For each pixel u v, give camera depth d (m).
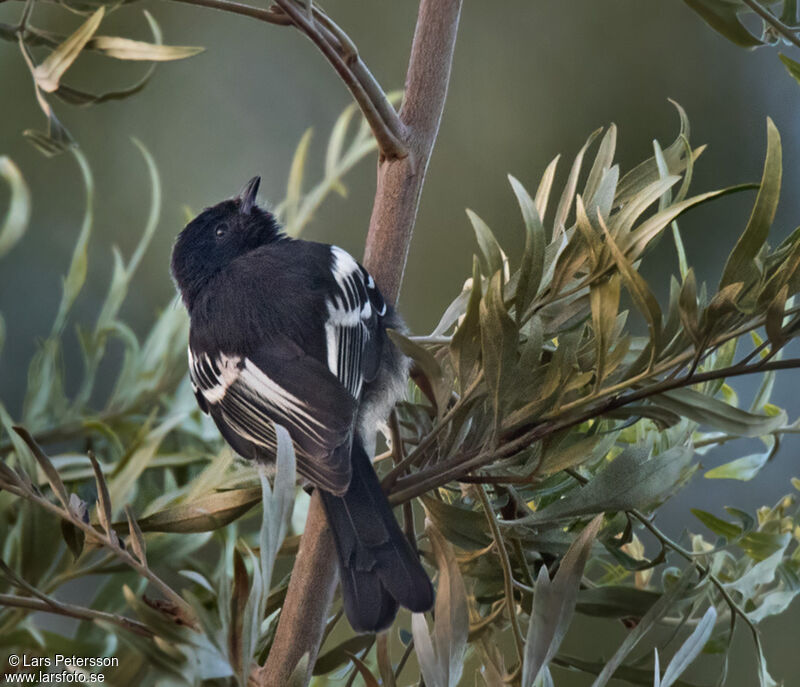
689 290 3.94
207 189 10.54
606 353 4.10
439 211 9.91
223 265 6.29
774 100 10.04
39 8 10.09
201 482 4.95
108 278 10.12
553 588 3.99
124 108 10.38
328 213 10.41
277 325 5.55
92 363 6.50
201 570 5.20
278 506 3.90
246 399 5.52
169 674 3.61
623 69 10.12
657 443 4.83
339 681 5.18
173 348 6.60
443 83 4.84
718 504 9.00
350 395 5.20
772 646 7.80
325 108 10.88
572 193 4.74
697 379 4.07
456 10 4.82
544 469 4.28
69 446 6.62
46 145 5.63
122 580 5.02
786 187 9.91
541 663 3.91
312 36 4.37
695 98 10.05
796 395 9.04
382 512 4.54
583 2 10.24
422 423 5.33
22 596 4.41
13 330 9.77
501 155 10.02
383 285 4.76
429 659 3.96
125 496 5.27
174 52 5.08
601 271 4.19
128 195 10.34
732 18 4.89
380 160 4.83
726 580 5.00
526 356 4.15
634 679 4.48
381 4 10.55
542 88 10.16
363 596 4.35
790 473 8.95
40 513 4.74
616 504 4.15
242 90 10.79
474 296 4.19
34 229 9.99
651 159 4.75
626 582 6.06
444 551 4.12
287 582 4.85
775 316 3.91
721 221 9.77
